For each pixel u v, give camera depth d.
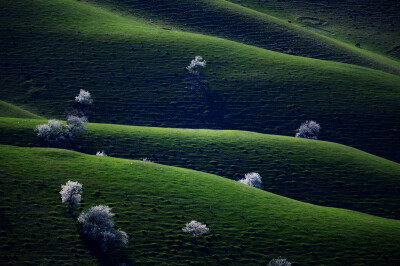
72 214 105.06
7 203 103.38
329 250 111.50
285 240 113.00
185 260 99.12
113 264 93.06
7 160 122.81
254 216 122.12
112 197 115.62
